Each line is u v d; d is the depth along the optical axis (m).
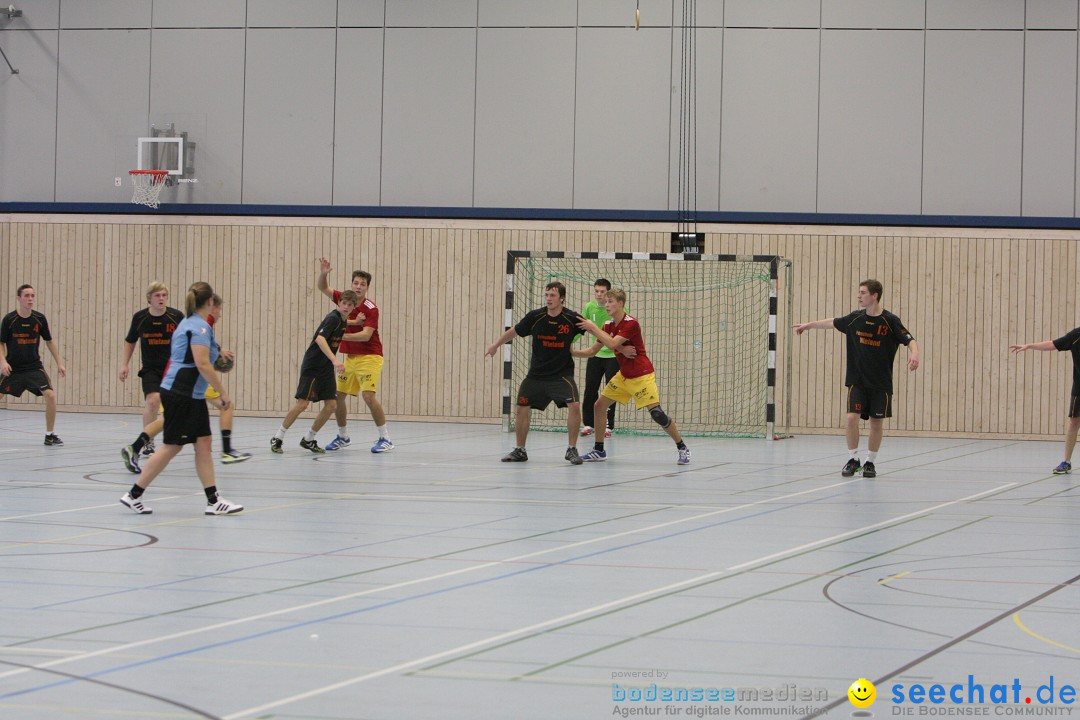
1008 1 18.55
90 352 20.12
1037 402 18.45
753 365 18.88
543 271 19.12
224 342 19.88
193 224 19.92
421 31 19.50
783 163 18.88
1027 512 8.71
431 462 12.34
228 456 11.52
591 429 16.59
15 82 20.28
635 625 4.86
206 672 4.08
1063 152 18.48
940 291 18.66
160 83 19.98
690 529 7.68
